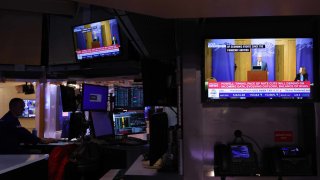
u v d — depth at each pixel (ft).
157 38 12.31
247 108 8.13
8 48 20.75
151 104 8.13
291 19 8.18
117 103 15.80
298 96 7.77
